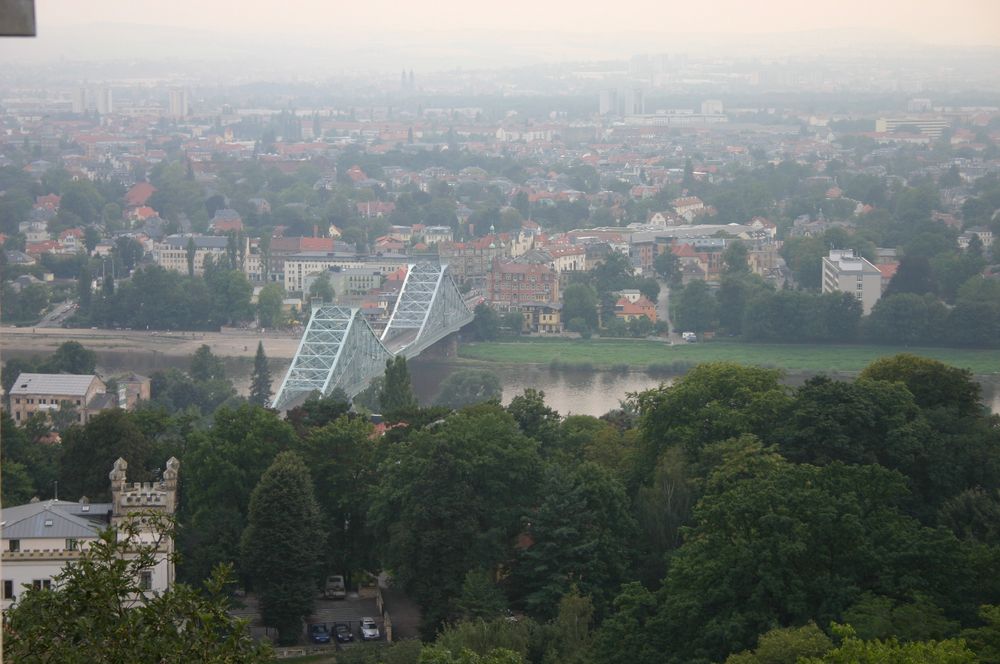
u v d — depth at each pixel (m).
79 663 142.38
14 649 141.62
